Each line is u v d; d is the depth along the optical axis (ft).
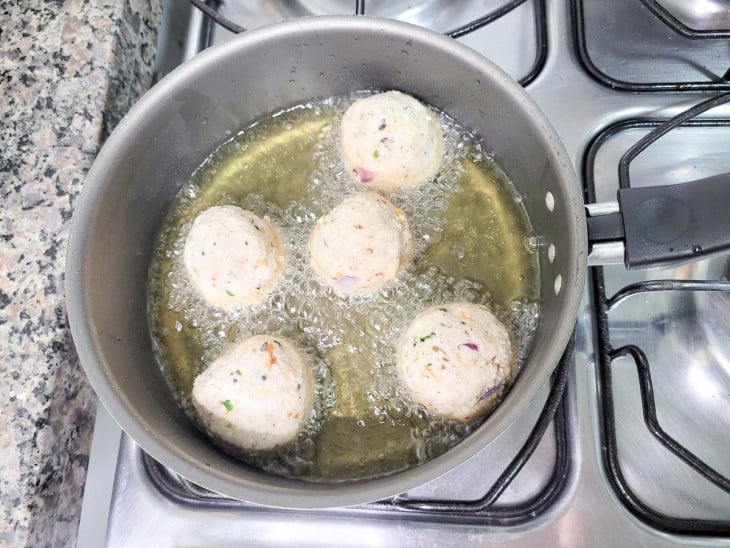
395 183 0.78
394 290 0.79
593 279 0.75
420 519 0.70
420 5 0.92
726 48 0.85
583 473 0.70
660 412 0.72
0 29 0.80
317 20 0.69
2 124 0.76
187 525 0.71
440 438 0.72
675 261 0.59
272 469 0.70
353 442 0.73
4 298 0.70
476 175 0.82
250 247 0.73
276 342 0.71
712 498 0.69
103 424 0.77
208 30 0.92
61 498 0.69
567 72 0.85
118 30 0.79
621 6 0.88
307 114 0.85
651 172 0.81
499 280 0.78
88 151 0.75
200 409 0.69
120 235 0.72
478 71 0.68
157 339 0.78
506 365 0.68
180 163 0.80
